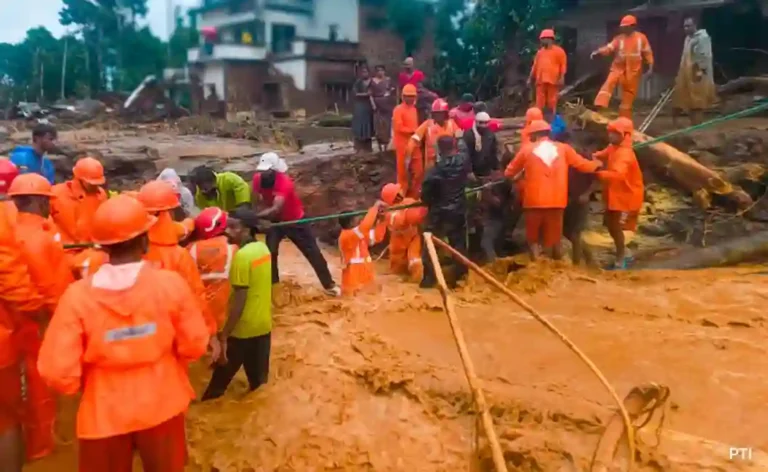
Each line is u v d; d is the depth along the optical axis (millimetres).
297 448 5004
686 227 12023
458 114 11906
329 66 34188
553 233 9406
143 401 3719
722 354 6191
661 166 12656
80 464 3807
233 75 35344
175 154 18828
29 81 42000
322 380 5895
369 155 14836
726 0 20547
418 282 9742
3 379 4492
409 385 5645
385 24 34562
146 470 3961
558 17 23656
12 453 4551
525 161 9234
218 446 5184
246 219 6359
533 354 6273
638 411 4746
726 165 13078
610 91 13055
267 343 5934
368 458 4824
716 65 21500
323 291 9242
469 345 6543
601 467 4195
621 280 9031
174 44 41875
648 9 21469
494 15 23719
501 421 5066
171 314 3820
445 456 4805
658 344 6457
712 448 4520
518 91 22297
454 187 9086
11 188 5172
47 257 5008
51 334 3588
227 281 6141
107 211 3752
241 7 37062
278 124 27094
